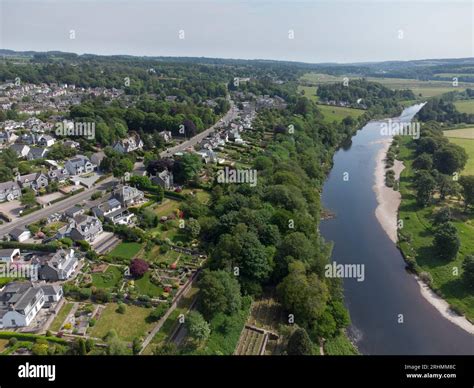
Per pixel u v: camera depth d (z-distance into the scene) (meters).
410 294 103.31
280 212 110.19
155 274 96.81
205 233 116.12
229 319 80.88
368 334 88.06
